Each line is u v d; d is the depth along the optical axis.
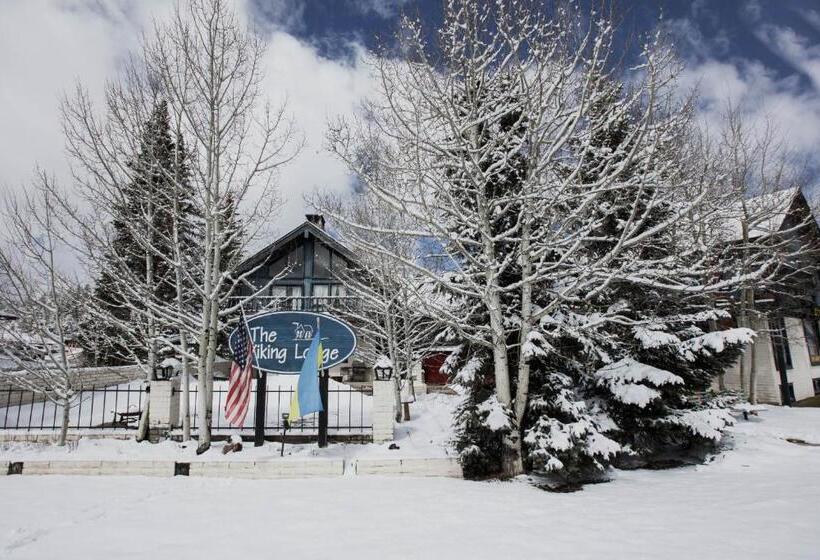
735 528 5.09
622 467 8.92
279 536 5.09
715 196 12.42
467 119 8.10
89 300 9.77
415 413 14.21
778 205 16.06
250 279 22.62
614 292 9.98
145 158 9.78
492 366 9.26
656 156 8.68
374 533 5.15
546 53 8.48
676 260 9.20
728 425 9.81
